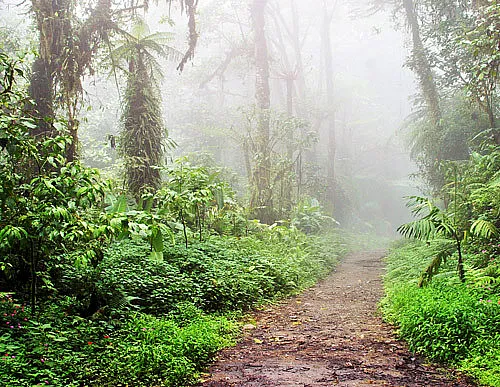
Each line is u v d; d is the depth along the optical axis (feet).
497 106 45.57
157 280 21.52
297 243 44.47
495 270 22.12
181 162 33.58
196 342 16.12
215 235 36.22
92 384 13.03
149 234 18.39
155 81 36.70
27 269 18.95
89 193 17.06
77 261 17.07
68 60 29.37
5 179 16.51
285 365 15.70
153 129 34.78
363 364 15.64
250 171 51.21
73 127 27.99
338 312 24.50
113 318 18.29
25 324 15.55
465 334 15.62
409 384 13.73
